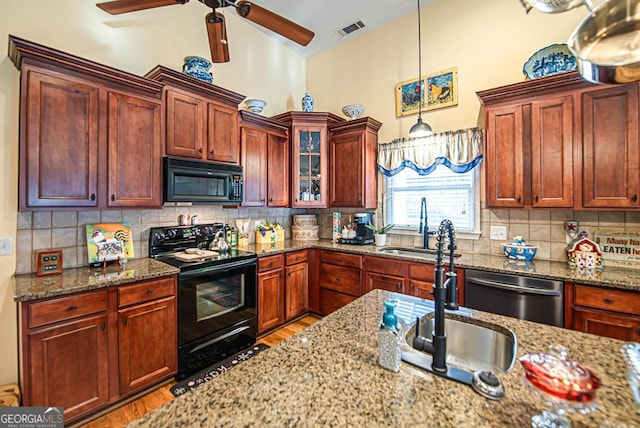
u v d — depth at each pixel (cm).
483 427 65
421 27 317
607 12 87
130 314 188
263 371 87
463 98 289
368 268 291
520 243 248
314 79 413
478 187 280
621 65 91
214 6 181
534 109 222
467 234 284
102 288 177
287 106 395
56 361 161
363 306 144
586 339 107
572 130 208
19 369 166
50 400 159
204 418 68
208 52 305
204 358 231
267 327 288
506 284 210
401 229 327
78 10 220
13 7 192
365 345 104
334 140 346
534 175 222
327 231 387
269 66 372
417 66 320
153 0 179
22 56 167
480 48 280
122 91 208
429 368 89
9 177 189
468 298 228
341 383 81
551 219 244
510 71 265
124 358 186
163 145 231
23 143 169
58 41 210
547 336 110
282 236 362
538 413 69
